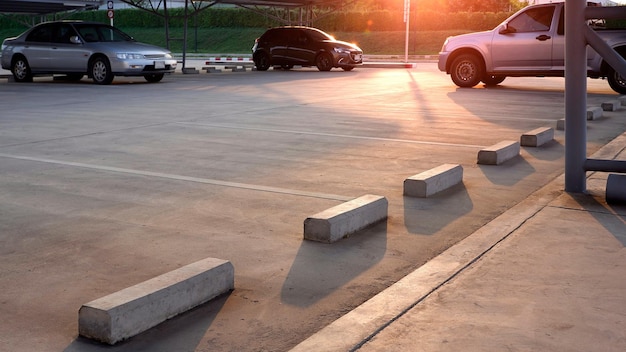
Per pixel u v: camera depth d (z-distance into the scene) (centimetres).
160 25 5672
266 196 516
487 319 288
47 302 315
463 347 263
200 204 492
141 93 1449
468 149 733
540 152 720
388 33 4950
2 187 542
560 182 565
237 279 344
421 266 360
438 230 432
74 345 270
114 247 396
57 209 477
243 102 1233
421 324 284
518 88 1598
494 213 474
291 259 375
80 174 591
